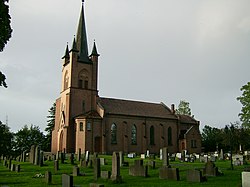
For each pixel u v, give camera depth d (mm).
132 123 71938
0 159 49000
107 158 46375
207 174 23109
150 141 74062
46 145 91312
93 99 70438
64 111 68000
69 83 69000
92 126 64875
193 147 77000
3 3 22922
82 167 31141
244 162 37000
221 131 83500
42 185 19266
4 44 23953
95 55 73188
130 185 18688
